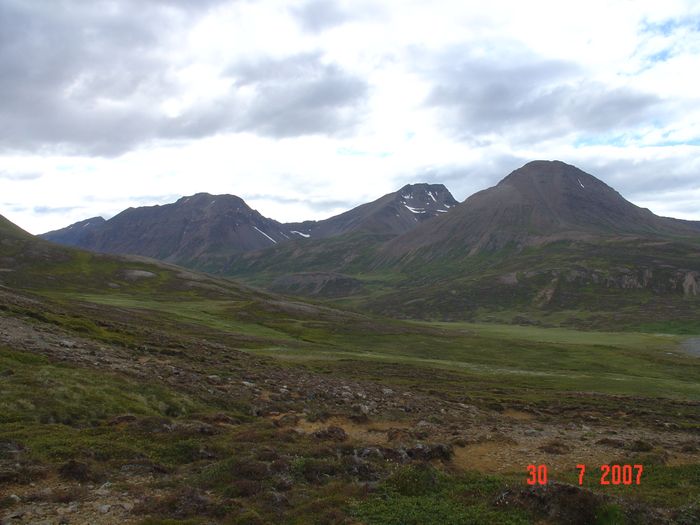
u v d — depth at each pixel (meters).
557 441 29.97
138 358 40.69
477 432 31.23
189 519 13.81
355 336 110.31
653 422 40.75
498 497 16.67
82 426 22.58
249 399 33.78
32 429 20.22
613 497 16.58
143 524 13.27
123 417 23.69
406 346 102.12
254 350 74.38
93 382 28.06
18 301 58.47
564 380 68.31
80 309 80.06
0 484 15.10
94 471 16.66
